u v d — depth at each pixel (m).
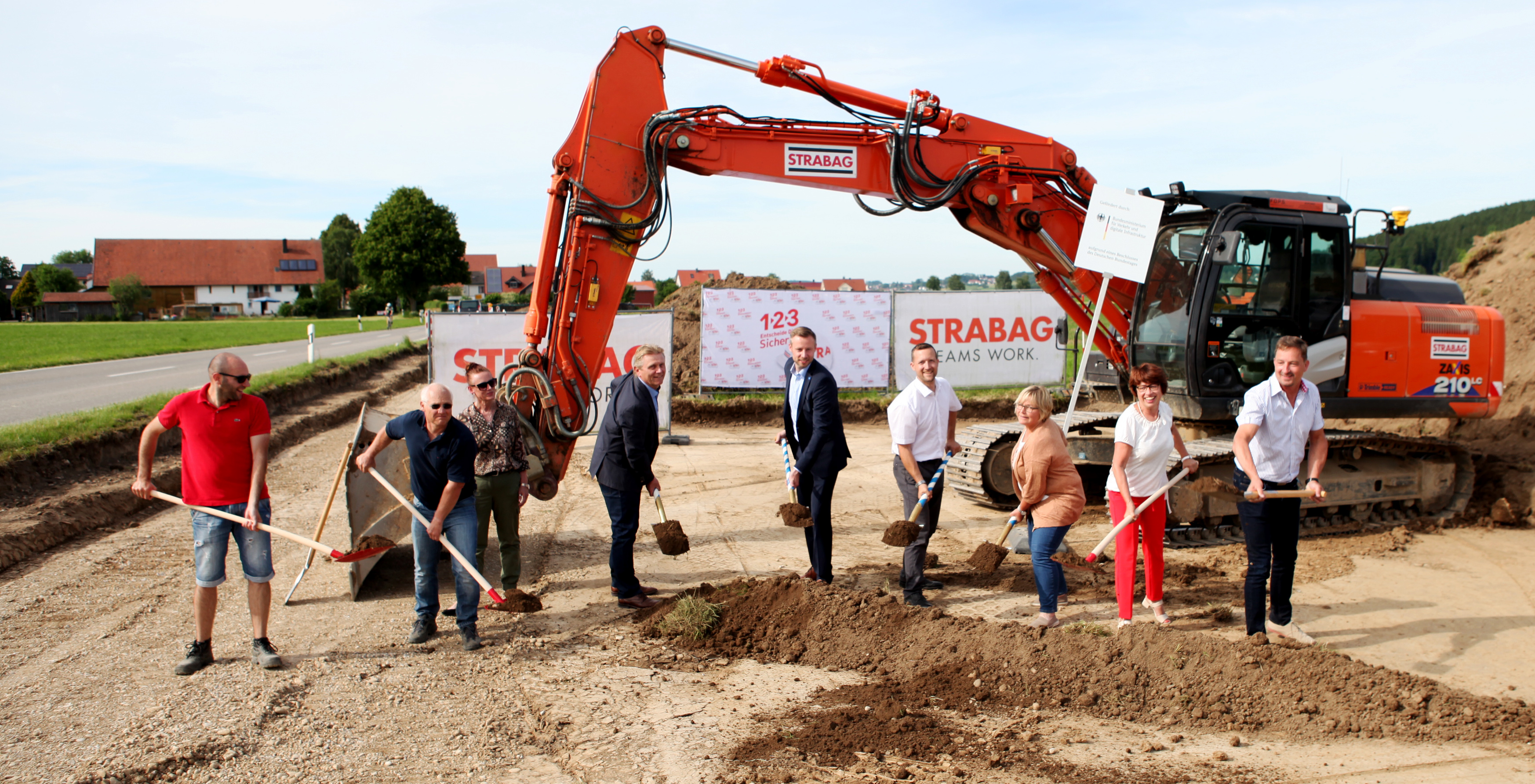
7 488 7.66
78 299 80.94
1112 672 4.62
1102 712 4.41
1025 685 4.61
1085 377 9.43
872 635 5.20
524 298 74.44
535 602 5.32
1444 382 8.21
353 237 115.06
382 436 5.25
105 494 7.96
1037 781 3.71
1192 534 7.72
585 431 6.72
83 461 8.80
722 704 4.50
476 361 12.15
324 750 3.97
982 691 4.59
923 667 4.88
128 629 5.38
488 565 6.93
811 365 6.08
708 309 14.62
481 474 5.93
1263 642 4.73
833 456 5.96
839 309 14.81
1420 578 6.64
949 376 15.15
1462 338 8.27
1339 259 7.78
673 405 14.65
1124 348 8.27
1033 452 5.34
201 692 4.48
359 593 6.21
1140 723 4.32
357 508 6.09
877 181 7.30
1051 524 5.33
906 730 4.17
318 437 12.88
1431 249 34.94
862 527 8.26
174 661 4.90
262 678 4.68
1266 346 7.69
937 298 14.99
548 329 6.70
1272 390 5.02
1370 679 4.43
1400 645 5.30
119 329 46.03
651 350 5.86
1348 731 4.13
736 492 9.61
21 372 19.08
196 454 4.71
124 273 90.00
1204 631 5.41
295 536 4.97
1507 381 12.20
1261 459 5.09
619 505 5.88
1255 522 5.09
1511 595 6.23
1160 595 5.56
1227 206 7.44
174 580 6.33
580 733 4.15
